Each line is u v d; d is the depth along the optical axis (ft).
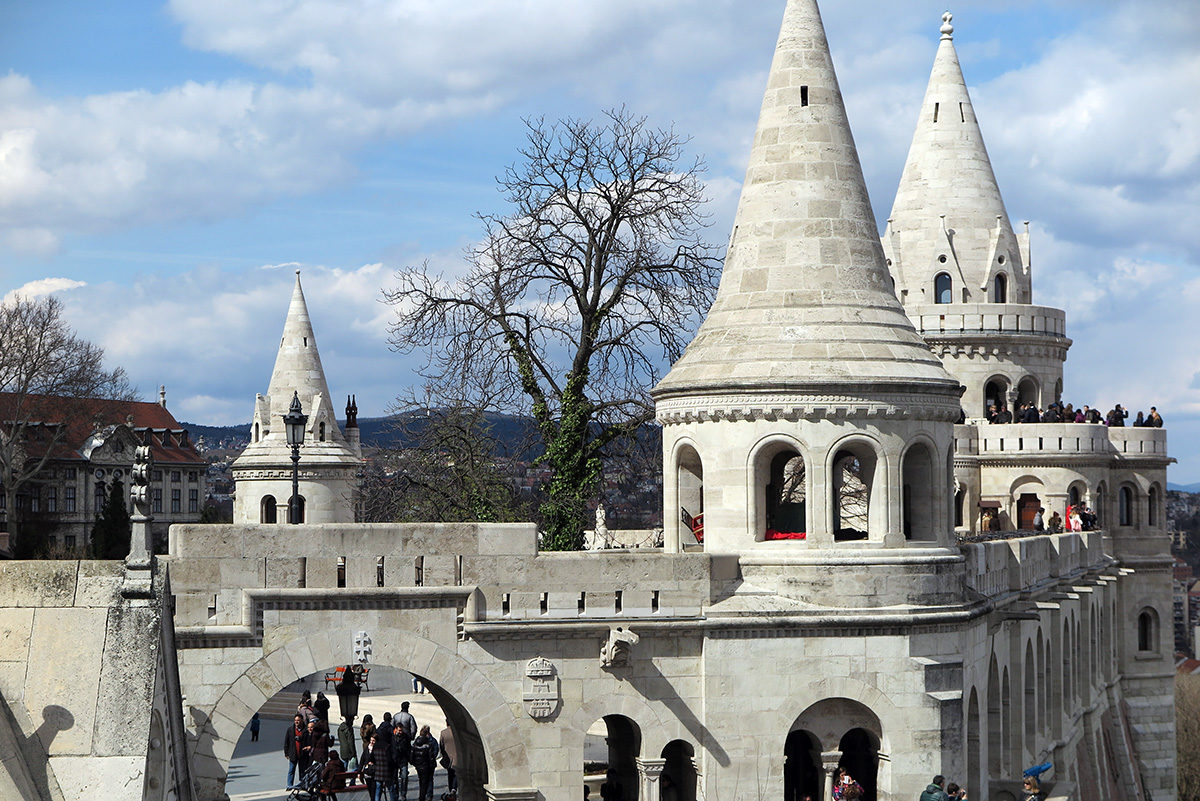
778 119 123.65
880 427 116.88
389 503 195.00
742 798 113.09
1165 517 244.22
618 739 128.16
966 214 232.12
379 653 107.04
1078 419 231.09
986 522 220.64
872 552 115.85
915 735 115.34
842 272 120.88
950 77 235.20
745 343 118.73
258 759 167.22
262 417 209.77
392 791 133.08
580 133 173.47
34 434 372.99
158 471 458.09
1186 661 574.15
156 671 71.26
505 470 184.14
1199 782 374.43
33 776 67.10
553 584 110.63
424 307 176.24
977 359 227.61
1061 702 175.83
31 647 70.44
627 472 183.52
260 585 105.09
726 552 117.08
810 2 125.90
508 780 109.50
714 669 113.19
